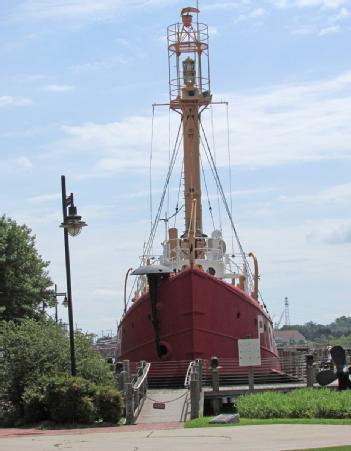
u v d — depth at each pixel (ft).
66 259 84.33
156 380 109.81
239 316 113.29
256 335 115.75
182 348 109.60
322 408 74.43
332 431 61.16
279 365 124.06
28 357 87.71
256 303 118.11
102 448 55.98
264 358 116.26
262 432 62.18
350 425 65.77
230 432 63.41
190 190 125.59
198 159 126.72
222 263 123.24
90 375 89.76
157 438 62.03
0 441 63.87
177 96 127.95
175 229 125.59
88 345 93.91
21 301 136.05
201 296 109.91
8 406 87.35
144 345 113.80
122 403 81.71
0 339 88.38
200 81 128.36
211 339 110.01
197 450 52.16
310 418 73.77
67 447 57.52
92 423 79.82
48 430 75.15
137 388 85.97
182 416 84.28
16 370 86.63
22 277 136.87
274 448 51.57
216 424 72.18
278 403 77.77
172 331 110.42
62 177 84.79
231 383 110.22
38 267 141.18
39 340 89.66
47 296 143.23
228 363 110.52
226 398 96.43
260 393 88.43
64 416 79.66
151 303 111.34
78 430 73.82
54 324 98.73
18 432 73.46
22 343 88.28
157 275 111.04
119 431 71.46
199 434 63.46
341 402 74.38
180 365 109.19
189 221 124.77
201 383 94.02
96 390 80.84
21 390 85.56
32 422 82.33
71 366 84.33
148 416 84.84
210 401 98.32
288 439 56.65
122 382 91.35
